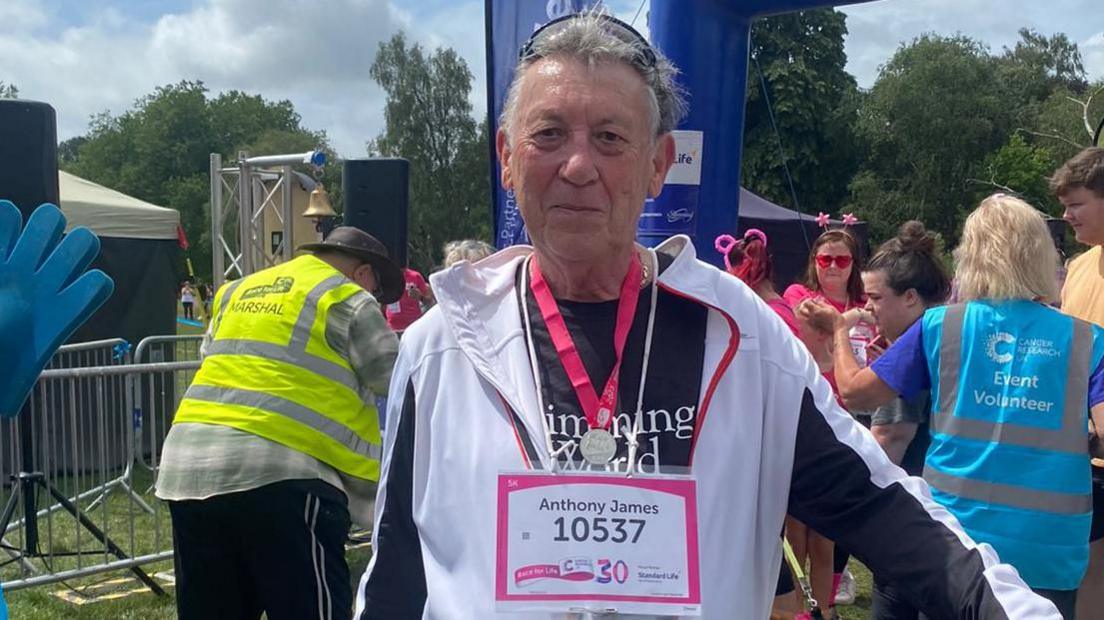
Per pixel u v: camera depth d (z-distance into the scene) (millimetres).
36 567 5051
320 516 3221
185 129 65438
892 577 1337
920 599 1312
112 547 4938
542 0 4082
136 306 8711
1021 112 31844
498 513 1339
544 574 1310
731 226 4238
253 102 68500
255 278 3561
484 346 1447
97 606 4719
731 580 1330
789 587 2607
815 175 28516
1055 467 2400
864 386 2715
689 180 4047
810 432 1400
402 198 6977
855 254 4352
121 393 5906
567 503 1332
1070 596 2463
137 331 8719
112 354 7301
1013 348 2469
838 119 28734
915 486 1377
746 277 3777
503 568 1317
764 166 26953
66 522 5992
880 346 3725
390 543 1466
